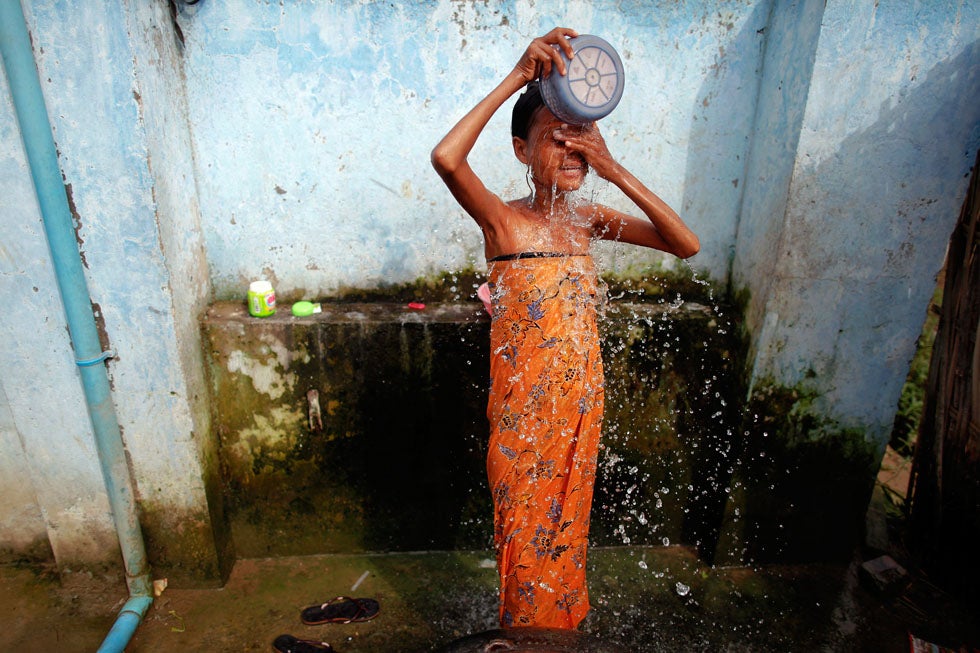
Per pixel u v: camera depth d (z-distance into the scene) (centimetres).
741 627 228
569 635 141
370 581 243
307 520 250
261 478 241
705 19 211
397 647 216
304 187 220
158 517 226
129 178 183
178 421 212
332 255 229
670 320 230
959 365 240
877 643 224
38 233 189
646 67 215
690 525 262
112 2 167
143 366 204
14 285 193
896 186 204
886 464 309
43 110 172
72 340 196
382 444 239
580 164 167
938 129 198
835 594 244
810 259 211
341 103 211
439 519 254
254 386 228
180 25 198
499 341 174
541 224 172
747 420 234
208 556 233
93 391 201
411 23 204
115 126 178
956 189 205
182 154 205
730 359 238
